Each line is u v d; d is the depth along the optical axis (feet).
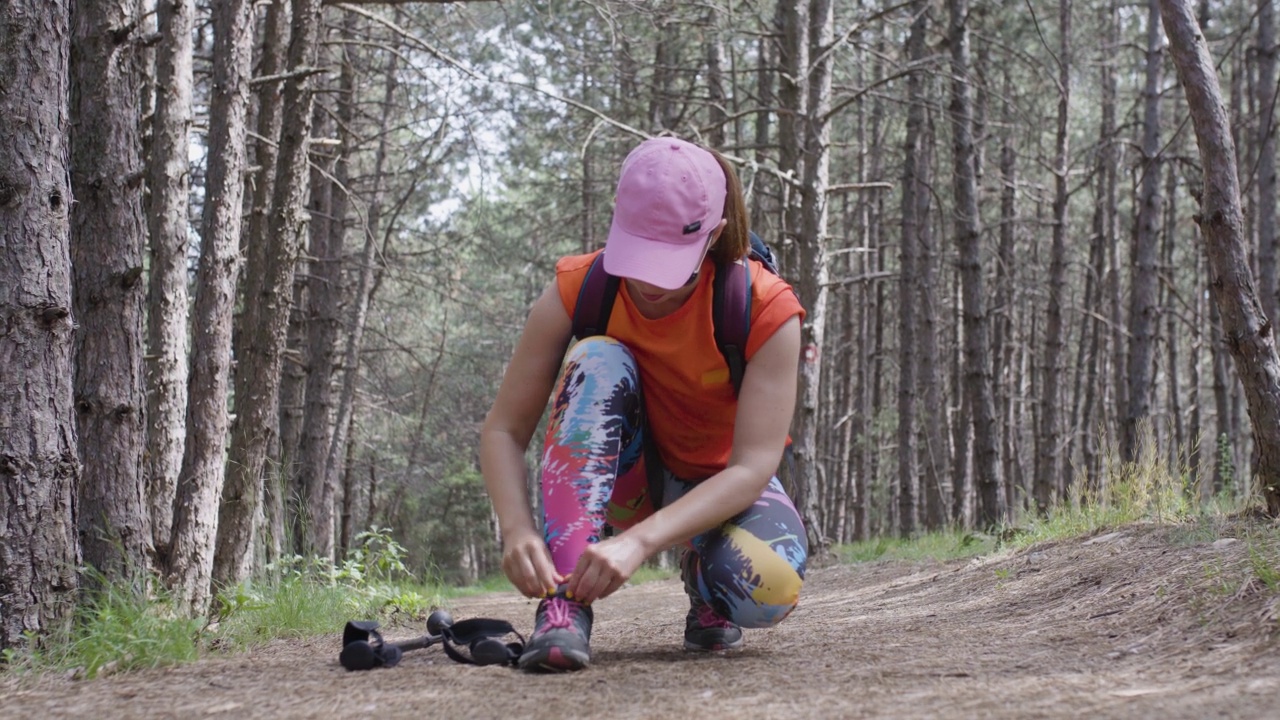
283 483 22.95
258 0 26.17
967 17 40.98
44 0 11.47
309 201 46.11
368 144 52.03
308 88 24.82
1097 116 76.43
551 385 9.15
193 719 7.22
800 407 37.06
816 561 36.50
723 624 10.03
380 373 63.46
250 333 23.49
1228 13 57.57
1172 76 66.03
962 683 7.64
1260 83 46.65
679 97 43.04
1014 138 61.00
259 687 8.36
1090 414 65.51
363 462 72.28
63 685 9.20
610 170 51.83
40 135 11.40
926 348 51.65
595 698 7.34
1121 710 6.47
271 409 22.99
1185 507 18.60
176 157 20.33
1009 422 77.71
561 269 9.09
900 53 47.98
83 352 14.24
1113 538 16.97
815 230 37.01
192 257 38.75
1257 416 15.06
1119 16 62.80
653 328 8.71
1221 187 15.28
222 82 20.83
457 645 9.34
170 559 18.10
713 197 8.23
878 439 81.61
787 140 39.60
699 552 8.92
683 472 9.48
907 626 12.68
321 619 15.30
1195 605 10.09
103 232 14.46
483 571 115.96
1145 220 46.44
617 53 38.65
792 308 8.61
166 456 19.77
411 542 89.71
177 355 20.16
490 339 79.05
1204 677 7.34
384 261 40.16
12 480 11.10
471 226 55.93
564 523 8.38
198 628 13.03
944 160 63.36
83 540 13.91
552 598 8.38
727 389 8.87
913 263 50.08
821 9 39.52
